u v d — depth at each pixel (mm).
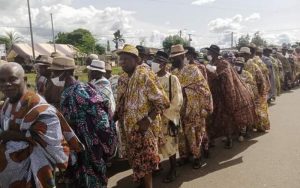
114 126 5250
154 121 5254
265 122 9062
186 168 6777
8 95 3590
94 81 6387
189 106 6535
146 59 7246
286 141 8250
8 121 3604
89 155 4938
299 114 11258
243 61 9109
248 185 5887
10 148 3572
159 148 5953
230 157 7328
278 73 14867
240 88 7734
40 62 6766
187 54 7047
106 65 7570
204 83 6555
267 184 5891
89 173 4980
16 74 3545
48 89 6016
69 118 4875
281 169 6512
